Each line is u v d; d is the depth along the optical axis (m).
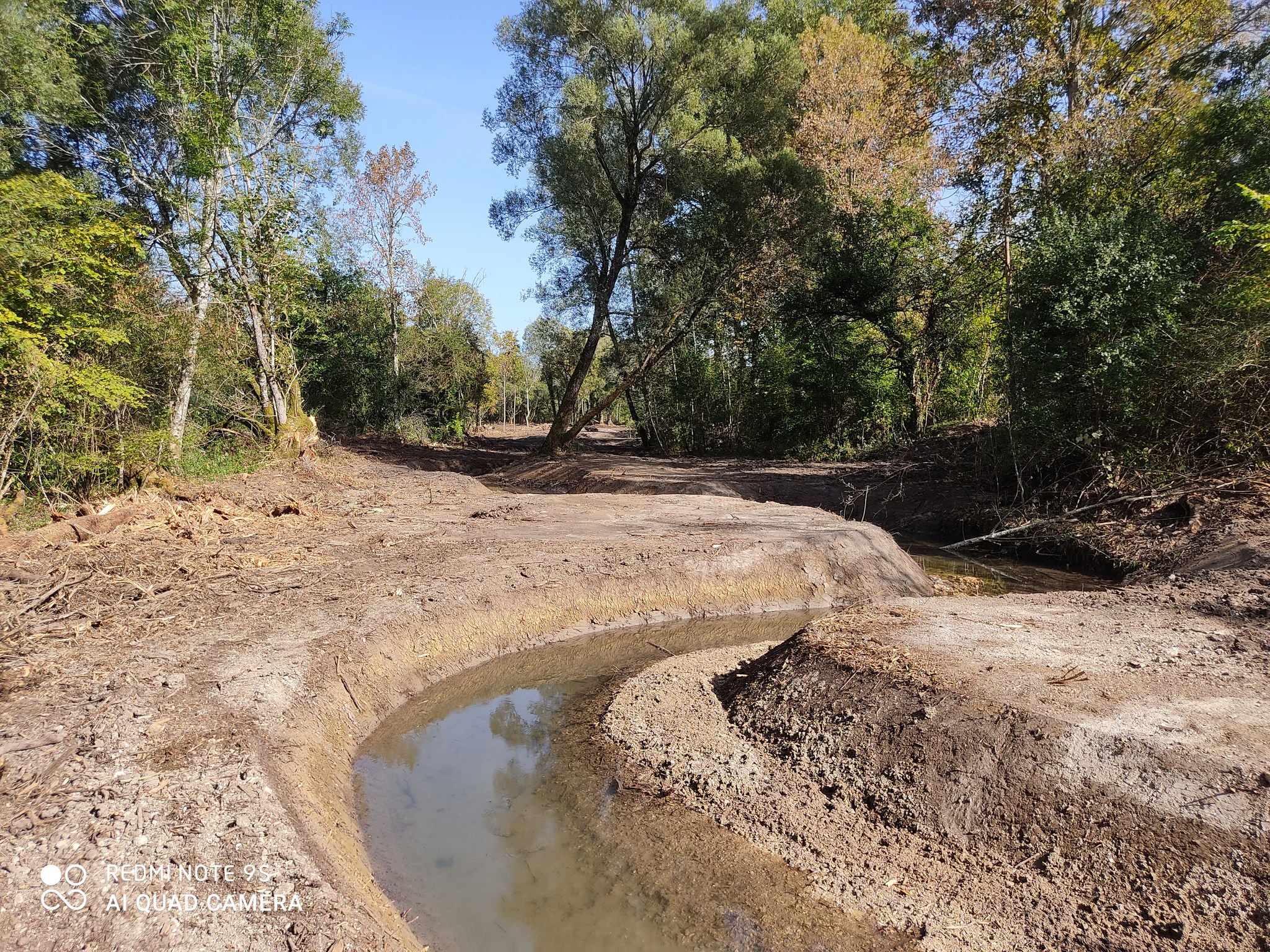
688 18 21.73
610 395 25.53
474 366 35.41
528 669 7.92
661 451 28.19
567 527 11.80
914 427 20.75
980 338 20.02
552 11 21.69
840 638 6.44
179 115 15.95
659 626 9.16
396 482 16.53
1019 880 4.04
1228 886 3.59
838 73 24.16
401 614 7.64
